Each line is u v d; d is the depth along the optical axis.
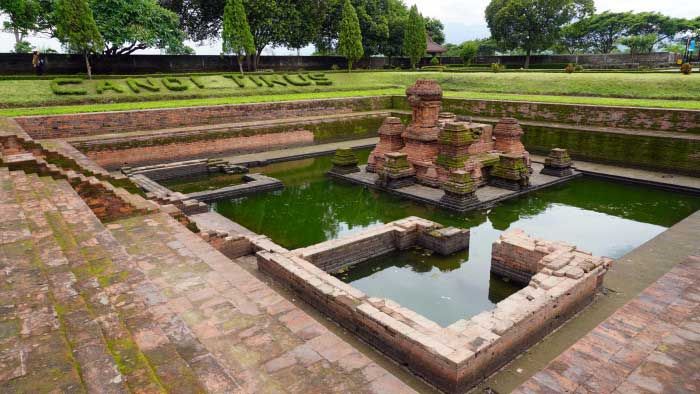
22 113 21.12
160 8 33.69
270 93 31.19
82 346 3.34
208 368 3.80
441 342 6.30
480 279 10.39
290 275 8.87
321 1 39.72
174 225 8.95
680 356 5.96
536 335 7.24
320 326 5.71
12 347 3.16
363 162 23.14
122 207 9.33
